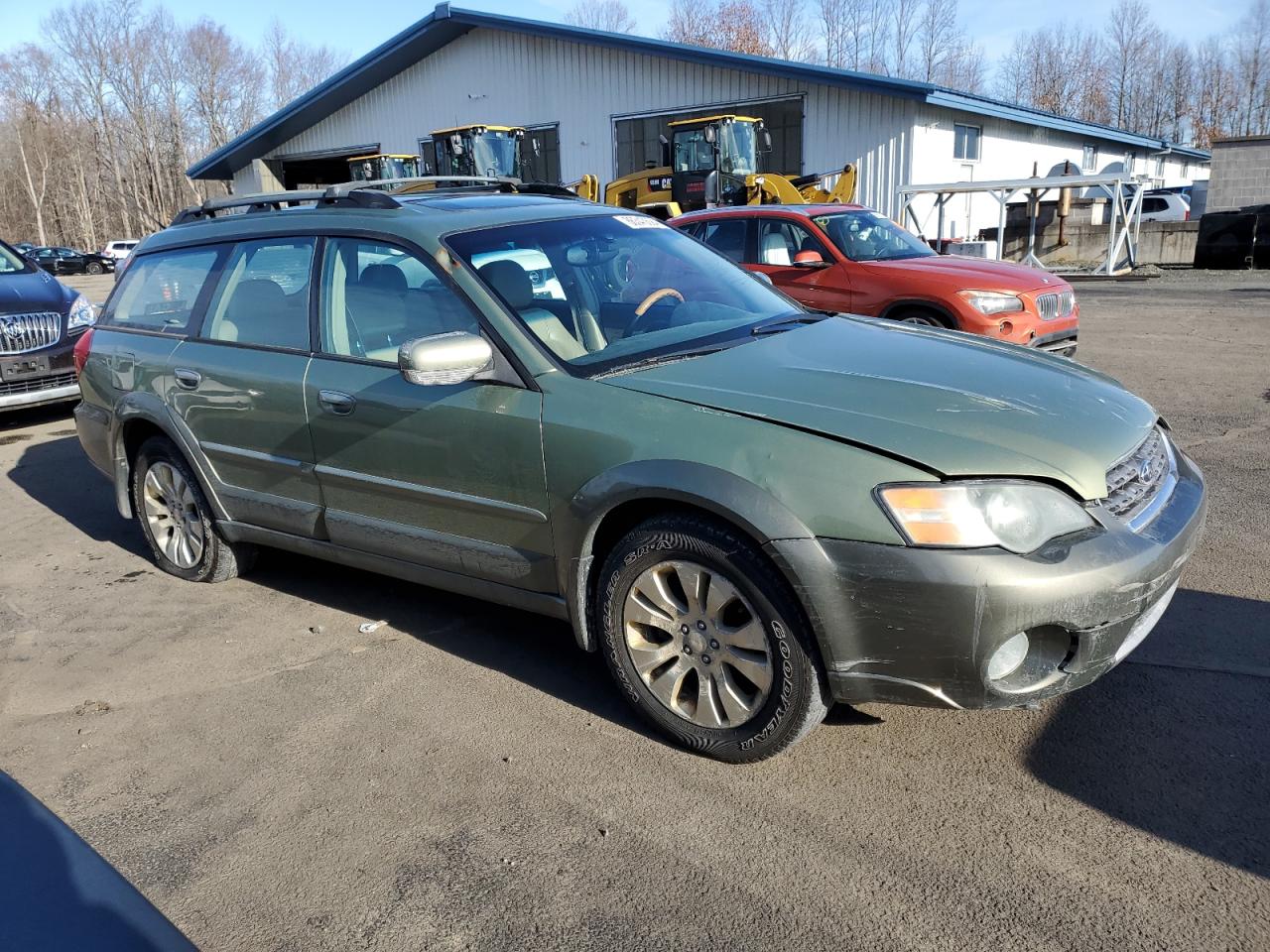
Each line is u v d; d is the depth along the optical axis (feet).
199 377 13.94
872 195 69.72
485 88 86.28
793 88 71.20
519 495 10.60
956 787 9.25
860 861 8.33
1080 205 75.72
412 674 12.14
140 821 9.39
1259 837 8.33
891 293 26.76
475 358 10.30
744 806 9.16
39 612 14.70
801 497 8.75
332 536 12.91
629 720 10.82
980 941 7.37
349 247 12.53
